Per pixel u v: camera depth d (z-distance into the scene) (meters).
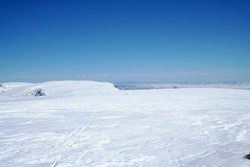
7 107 22.53
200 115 16.44
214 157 7.61
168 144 9.32
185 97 30.94
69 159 7.77
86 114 17.64
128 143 9.56
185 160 7.46
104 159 7.72
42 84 70.19
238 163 6.93
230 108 19.89
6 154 8.37
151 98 30.44
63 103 25.97
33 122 14.55
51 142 9.88
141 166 7.07
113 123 13.93
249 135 10.59
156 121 14.35
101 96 35.81
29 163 7.48
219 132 11.23
